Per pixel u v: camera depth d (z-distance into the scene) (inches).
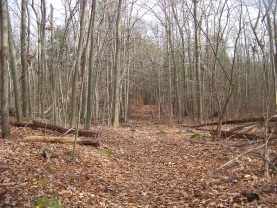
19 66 866.1
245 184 248.2
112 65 816.3
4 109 359.9
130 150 441.7
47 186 225.9
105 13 709.3
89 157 339.3
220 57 932.6
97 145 400.2
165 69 1164.5
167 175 305.4
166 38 1071.0
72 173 272.7
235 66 964.6
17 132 422.6
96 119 779.4
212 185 254.5
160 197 236.5
